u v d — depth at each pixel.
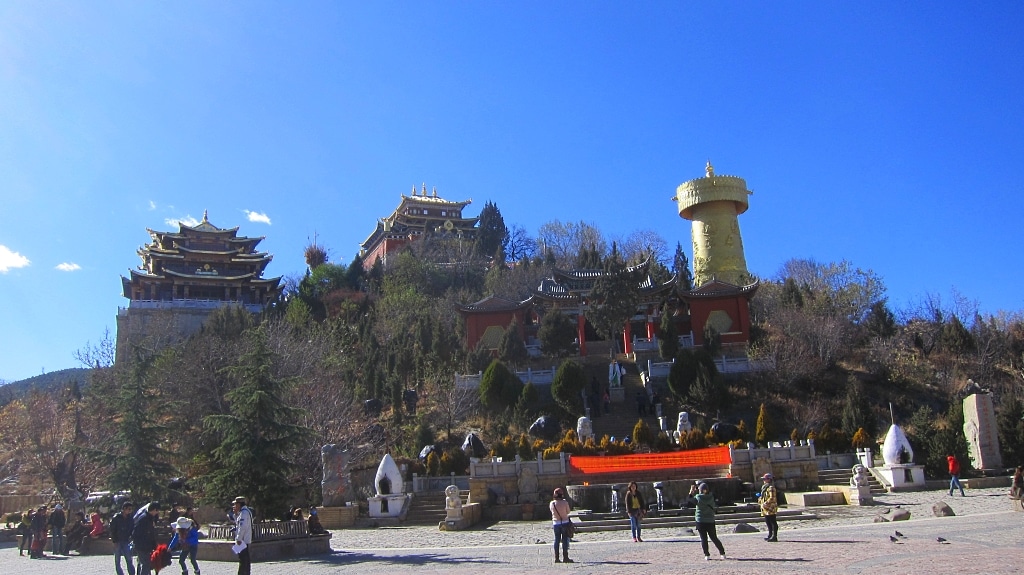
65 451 45.78
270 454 27.45
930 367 69.62
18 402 62.84
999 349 73.69
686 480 36.59
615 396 63.97
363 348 74.25
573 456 42.25
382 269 119.44
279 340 59.16
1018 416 45.81
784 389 64.44
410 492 40.88
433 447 48.41
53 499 43.12
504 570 19.62
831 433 47.34
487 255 127.62
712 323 75.44
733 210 99.69
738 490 37.12
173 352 56.03
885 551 19.64
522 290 103.75
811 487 39.34
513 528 33.19
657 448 45.97
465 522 34.25
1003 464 44.22
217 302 105.81
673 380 61.56
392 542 29.39
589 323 81.62
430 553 24.80
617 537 28.16
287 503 27.34
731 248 97.94
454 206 161.00
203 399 52.78
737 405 61.69
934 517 28.58
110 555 28.14
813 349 69.62
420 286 110.81
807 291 85.62
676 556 20.95
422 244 127.94
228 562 24.23
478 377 65.19
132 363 35.00
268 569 22.14
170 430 36.06
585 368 71.56
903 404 62.31
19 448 53.72
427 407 62.97
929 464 41.88
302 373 55.12
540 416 58.47
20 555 29.14
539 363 72.81
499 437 56.09
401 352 70.44
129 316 101.50
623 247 130.38
